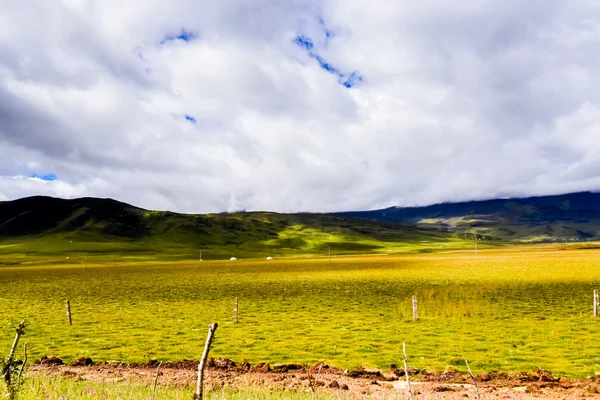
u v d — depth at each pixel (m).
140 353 25.81
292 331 32.25
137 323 37.19
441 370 20.86
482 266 107.19
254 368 20.92
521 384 17.77
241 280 84.75
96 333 32.72
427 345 26.42
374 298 51.56
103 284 82.25
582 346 25.19
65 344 28.86
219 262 178.50
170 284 78.81
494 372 20.34
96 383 16.16
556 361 22.06
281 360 23.78
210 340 7.52
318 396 14.00
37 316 42.44
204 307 47.31
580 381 18.00
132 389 13.32
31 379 13.98
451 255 196.38
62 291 70.00
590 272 78.38
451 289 58.06
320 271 107.19
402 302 46.53
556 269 87.81
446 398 15.23
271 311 43.28
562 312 37.62
